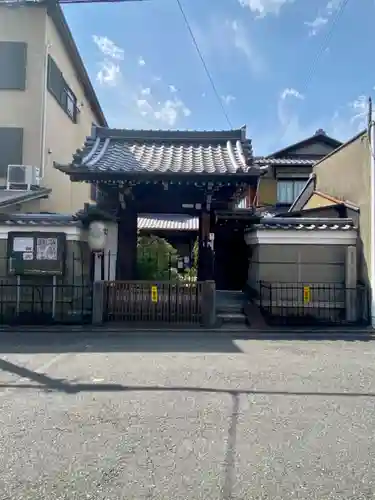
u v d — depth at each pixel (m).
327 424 3.97
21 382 5.29
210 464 3.22
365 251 10.12
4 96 13.75
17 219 10.39
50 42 14.45
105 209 11.04
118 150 11.75
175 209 11.19
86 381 5.32
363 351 7.21
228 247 12.55
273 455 3.37
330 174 13.08
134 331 9.03
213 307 9.62
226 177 9.84
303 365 6.19
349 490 2.89
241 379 5.44
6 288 10.03
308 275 10.43
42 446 3.50
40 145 13.70
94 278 10.64
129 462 3.24
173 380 5.37
